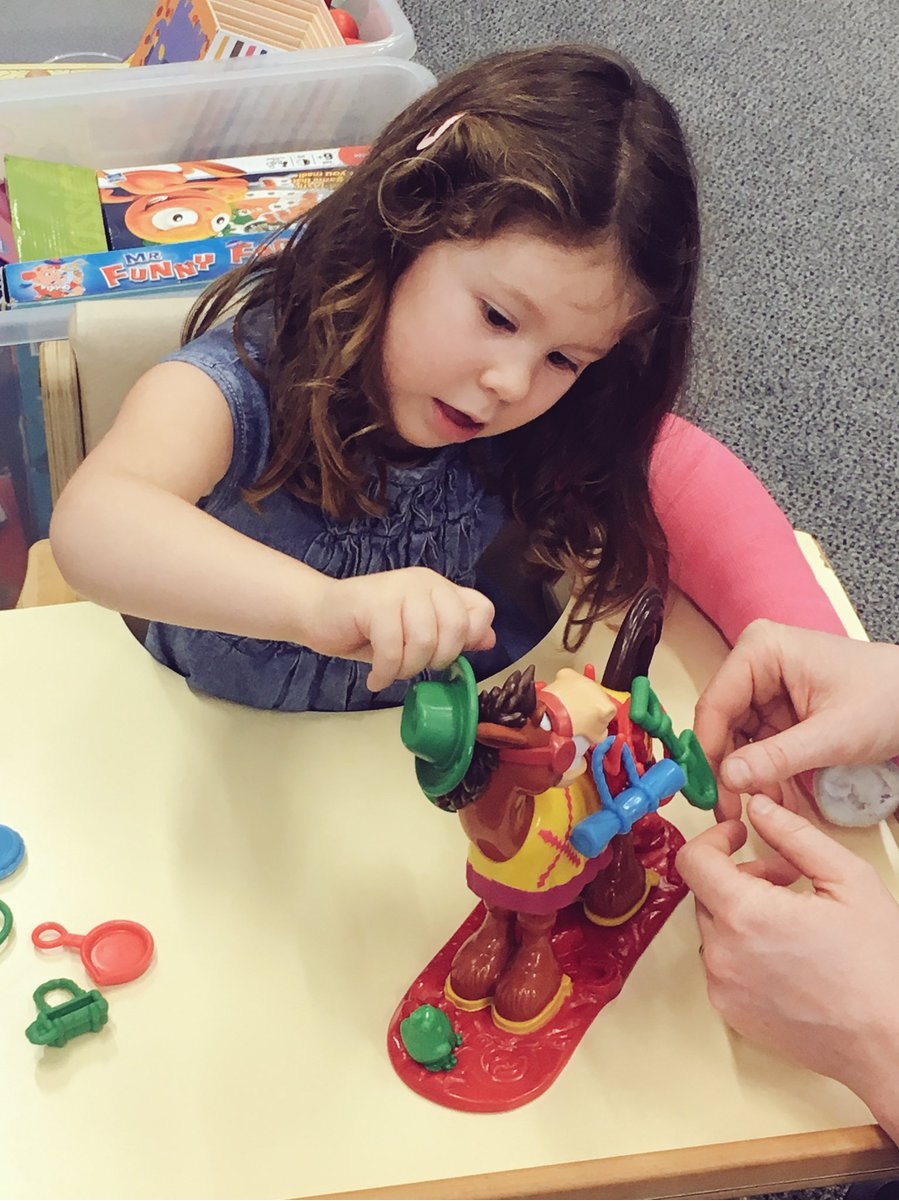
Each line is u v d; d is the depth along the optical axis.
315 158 1.08
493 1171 0.50
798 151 1.65
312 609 0.52
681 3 1.84
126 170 1.04
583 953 0.58
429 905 0.60
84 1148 0.50
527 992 0.54
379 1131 0.52
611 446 0.73
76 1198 0.49
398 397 0.61
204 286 0.93
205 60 1.07
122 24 1.32
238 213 1.01
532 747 0.46
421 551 0.76
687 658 0.75
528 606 0.87
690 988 0.58
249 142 1.11
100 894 0.58
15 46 1.30
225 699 0.68
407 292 0.58
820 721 0.61
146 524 0.55
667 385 0.69
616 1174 0.50
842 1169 0.52
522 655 0.78
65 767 0.64
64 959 0.56
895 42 1.83
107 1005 0.54
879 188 1.62
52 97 1.03
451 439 0.63
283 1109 0.52
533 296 0.55
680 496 0.79
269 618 0.53
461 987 0.55
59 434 0.84
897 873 0.64
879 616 1.22
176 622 0.56
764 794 0.61
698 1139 0.52
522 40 1.72
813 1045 0.52
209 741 0.66
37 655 0.69
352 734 0.67
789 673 0.64
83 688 0.67
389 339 0.60
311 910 0.59
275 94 1.07
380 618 0.49
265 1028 0.54
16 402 0.90
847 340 1.46
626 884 0.59
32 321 0.84
